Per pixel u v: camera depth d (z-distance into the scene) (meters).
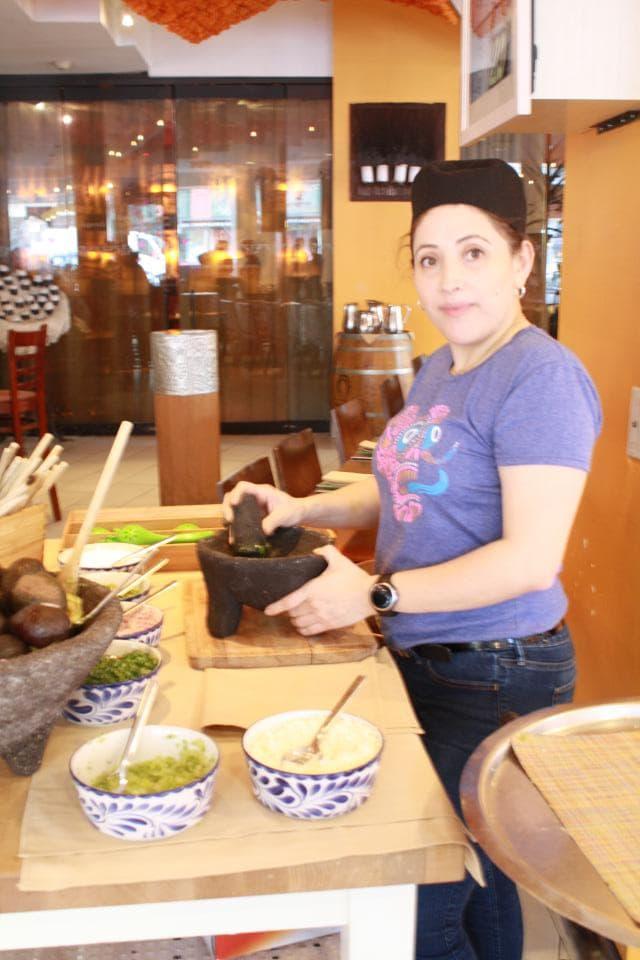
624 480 2.09
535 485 1.35
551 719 1.17
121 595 1.62
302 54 8.09
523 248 1.47
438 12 6.81
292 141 8.34
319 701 1.35
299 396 8.82
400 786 1.16
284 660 1.48
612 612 2.17
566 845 0.95
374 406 6.75
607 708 1.19
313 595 1.47
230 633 1.55
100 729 1.29
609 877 0.89
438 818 1.09
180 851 1.03
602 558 2.23
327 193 8.45
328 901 1.09
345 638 1.55
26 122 8.33
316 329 8.71
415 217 1.48
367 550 2.41
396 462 1.53
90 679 1.31
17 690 1.02
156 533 2.02
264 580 1.48
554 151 8.06
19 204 8.48
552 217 8.20
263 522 1.70
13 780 1.17
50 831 1.06
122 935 1.07
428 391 1.56
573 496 1.35
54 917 1.06
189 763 1.12
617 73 1.84
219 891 1.02
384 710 1.34
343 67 7.80
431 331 8.14
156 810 1.03
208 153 8.38
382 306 6.93
